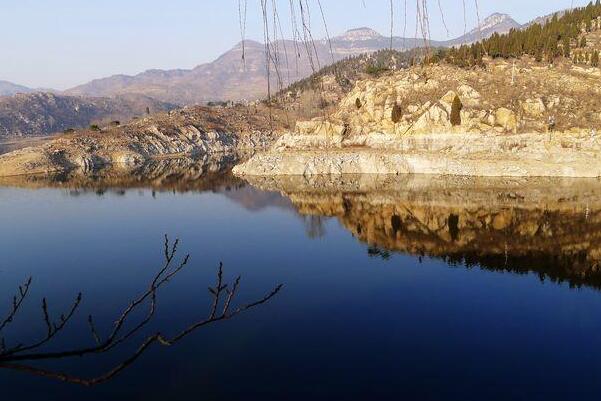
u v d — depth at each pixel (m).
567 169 82.12
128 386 23.72
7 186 113.50
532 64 100.69
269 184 99.06
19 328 31.72
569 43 110.81
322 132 111.50
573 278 37.84
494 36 109.06
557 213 59.12
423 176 93.31
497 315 31.41
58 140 163.88
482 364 25.16
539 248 46.53
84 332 30.77
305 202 77.69
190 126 195.25
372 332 29.44
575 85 91.94
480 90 96.62
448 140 94.50
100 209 80.94
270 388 23.20
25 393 23.48
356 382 23.61
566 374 23.89
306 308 33.84
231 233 60.41
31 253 52.66
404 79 107.38
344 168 103.69
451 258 45.03
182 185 105.94
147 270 44.94
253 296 36.75
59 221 71.06
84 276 43.50
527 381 23.31
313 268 44.09
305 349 27.31
